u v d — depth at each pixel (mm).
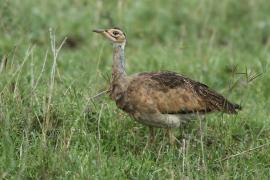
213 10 18828
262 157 10984
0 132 10570
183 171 9859
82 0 18250
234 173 10328
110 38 11203
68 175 9820
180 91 11062
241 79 13852
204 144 11180
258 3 19375
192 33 17922
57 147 10320
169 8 18875
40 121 11172
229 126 11602
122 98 11031
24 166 9766
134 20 18250
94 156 10266
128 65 14930
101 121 11469
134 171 10258
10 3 16422
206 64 15062
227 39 18062
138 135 11578
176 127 11195
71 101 11648
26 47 14508
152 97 10883
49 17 17547
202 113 11328
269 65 14750
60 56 14664
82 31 17266
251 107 12992
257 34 18281
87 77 13500
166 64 14695
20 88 11820
